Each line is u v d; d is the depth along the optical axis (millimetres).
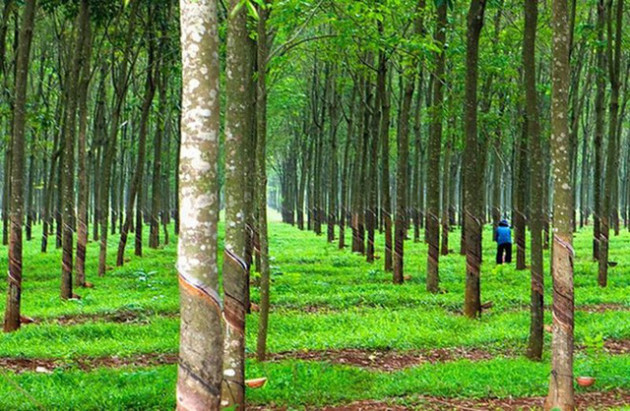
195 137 4387
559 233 7008
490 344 10688
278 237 36031
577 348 10383
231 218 7082
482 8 12547
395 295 14703
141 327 11773
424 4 14867
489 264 21234
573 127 23484
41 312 13312
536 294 9609
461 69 16344
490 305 13500
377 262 22000
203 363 4441
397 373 8953
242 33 7109
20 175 11836
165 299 14672
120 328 11641
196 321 4434
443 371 8898
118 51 22062
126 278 18703
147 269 20328
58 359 9898
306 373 8766
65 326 11844
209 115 4410
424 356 10156
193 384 4438
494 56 16875
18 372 9141
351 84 29453
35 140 28016
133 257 23891
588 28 16406
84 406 7465
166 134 37562
